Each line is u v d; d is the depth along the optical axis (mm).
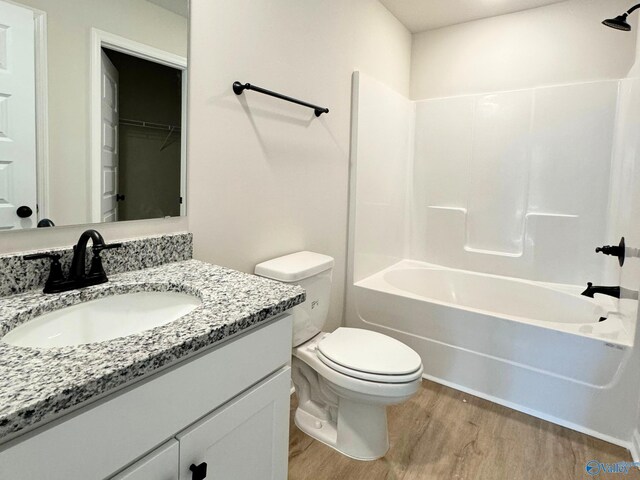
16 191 920
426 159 2885
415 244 2982
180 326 752
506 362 1894
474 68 2721
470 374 2004
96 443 588
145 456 666
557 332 1747
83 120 1028
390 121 2619
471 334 1986
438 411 1859
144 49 1155
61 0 965
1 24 872
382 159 2555
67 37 982
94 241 977
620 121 2176
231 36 1428
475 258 2738
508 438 1671
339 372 1457
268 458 965
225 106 1431
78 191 1036
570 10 2381
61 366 588
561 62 2428
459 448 1608
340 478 1440
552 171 2445
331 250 2191
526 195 2539
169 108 1241
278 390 969
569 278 2443
